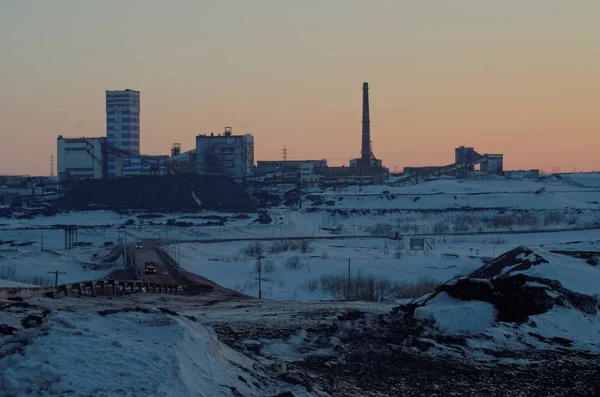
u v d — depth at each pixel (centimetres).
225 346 2325
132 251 13038
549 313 3803
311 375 2439
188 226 19212
